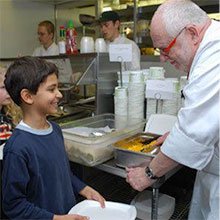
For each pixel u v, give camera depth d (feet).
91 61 5.92
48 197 3.56
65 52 6.41
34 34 12.10
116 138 4.80
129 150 4.07
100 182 6.25
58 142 3.79
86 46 6.15
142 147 4.36
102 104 6.26
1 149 3.76
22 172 3.26
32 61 3.51
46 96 3.49
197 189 4.17
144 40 9.56
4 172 3.32
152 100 5.66
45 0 12.14
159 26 3.43
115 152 4.27
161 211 4.71
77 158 4.50
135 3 9.53
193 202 4.26
